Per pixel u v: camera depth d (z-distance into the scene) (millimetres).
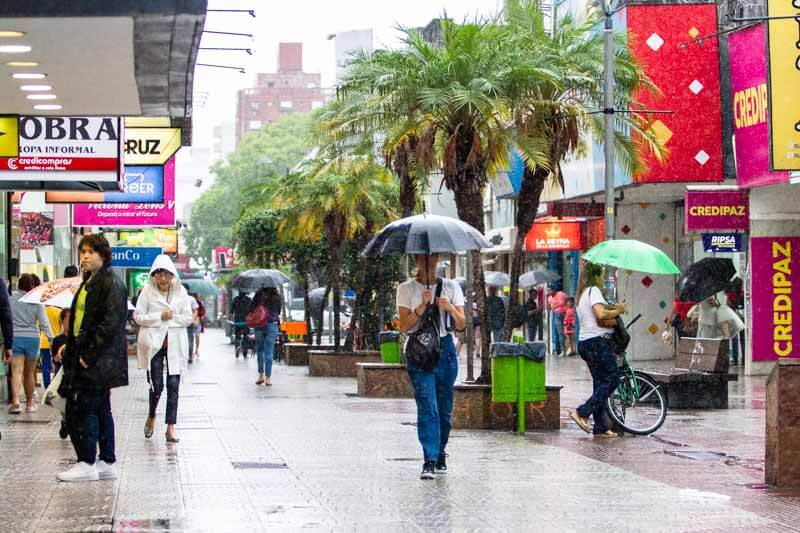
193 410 19297
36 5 9367
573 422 17469
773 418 11156
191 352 39156
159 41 10367
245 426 16484
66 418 11156
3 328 15453
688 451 14031
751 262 28484
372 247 11742
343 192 29969
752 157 26375
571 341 40000
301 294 82562
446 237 11453
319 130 23000
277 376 30281
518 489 10711
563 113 18234
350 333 30812
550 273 40156
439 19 18312
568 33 19094
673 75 28875
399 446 14062
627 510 9672
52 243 28188
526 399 15898
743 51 26344
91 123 19406
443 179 18219
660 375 19734
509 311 17734
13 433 15547
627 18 28797
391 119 19219
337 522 8984
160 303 14406
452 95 17219
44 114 14656
